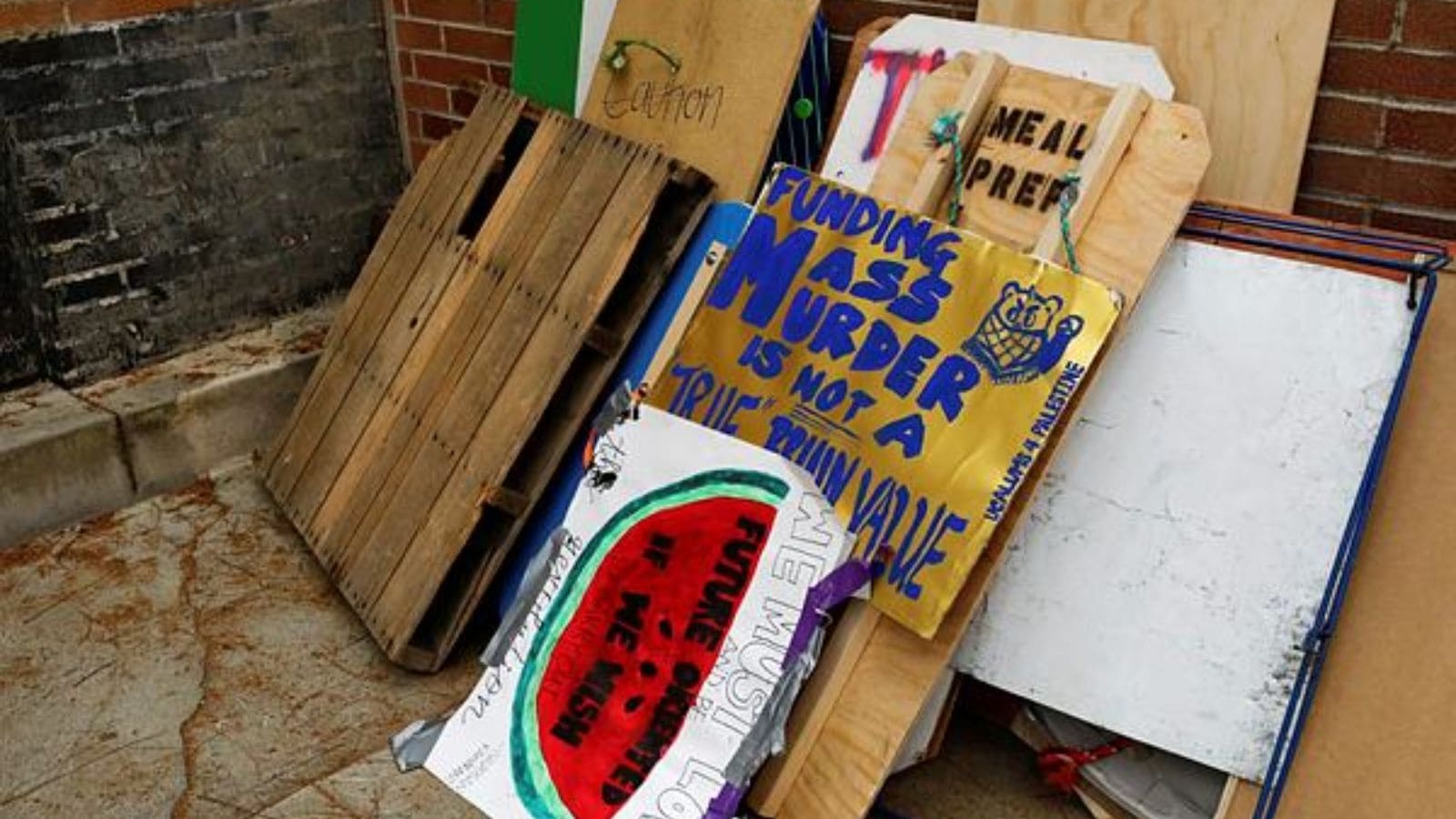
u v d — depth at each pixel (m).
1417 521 1.89
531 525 2.64
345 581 2.77
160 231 3.34
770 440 2.22
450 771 2.26
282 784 2.34
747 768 2.01
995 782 2.33
